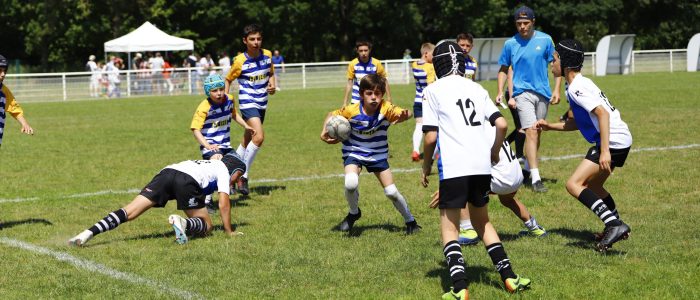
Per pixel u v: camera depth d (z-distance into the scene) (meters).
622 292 8.98
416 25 87.56
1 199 15.93
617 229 10.42
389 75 62.06
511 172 11.05
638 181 16.11
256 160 21.05
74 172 19.67
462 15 88.88
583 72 65.56
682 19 99.50
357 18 88.06
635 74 64.62
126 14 87.81
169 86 57.81
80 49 92.25
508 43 16.61
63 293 9.36
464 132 8.77
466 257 10.61
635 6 98.06
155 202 12.15
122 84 56.38
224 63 62.06
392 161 20.34
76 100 52.72
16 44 98.06
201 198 12.29
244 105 16.53
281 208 14.69
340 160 20.80
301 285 9.58
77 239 11.66
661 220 12.64
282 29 88.62
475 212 9.17
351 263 10.52
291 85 59.88
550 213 13.50
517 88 16.34
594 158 10.88
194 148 24.31
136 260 10.88
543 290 9.07
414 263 10.41
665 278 9.45
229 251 11.29
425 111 9.02
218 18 87.81
